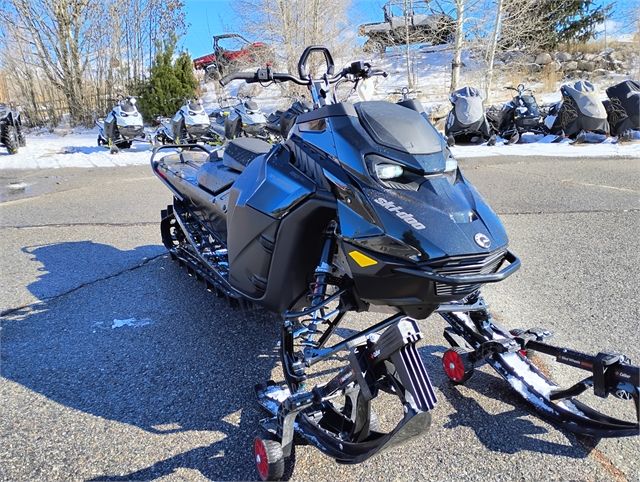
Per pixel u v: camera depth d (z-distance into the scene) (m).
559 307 3.87
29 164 10.48
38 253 5.15
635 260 4.75
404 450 2.49
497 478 2.30
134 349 3.41
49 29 18.27
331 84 3.06
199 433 2.62
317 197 2.49
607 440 2.54
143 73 20.06
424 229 2.17
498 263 2.37
